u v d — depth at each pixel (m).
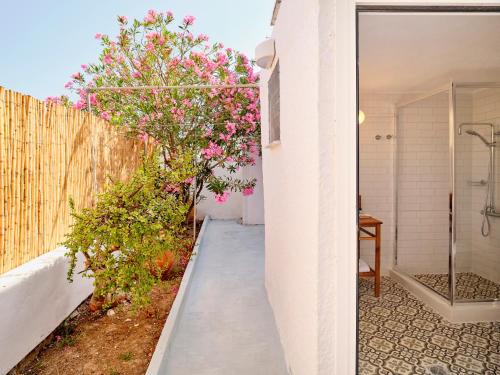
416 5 1.78
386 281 4.87
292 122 2.58
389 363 2.88
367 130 5.00
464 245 4.97
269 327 3.63
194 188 7.21
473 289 4.32
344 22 1.74
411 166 4.99
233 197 10.66
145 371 2.75
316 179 1.79
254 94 6.98
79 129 3.90
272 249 3.99
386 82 4.38
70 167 3.69
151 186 3.76
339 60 1.74
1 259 2.68
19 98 2.82
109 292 3.46
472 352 3.04
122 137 5.51
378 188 5.05
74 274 3.60
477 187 4.76
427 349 3.09
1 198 2.65
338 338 1.81
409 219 5.02
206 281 5.13
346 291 1.80
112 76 6.88
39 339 2.89
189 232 8.38
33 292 2.80
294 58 2.45
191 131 7.13
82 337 3.29
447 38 2.78
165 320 3.69
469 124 4.60
